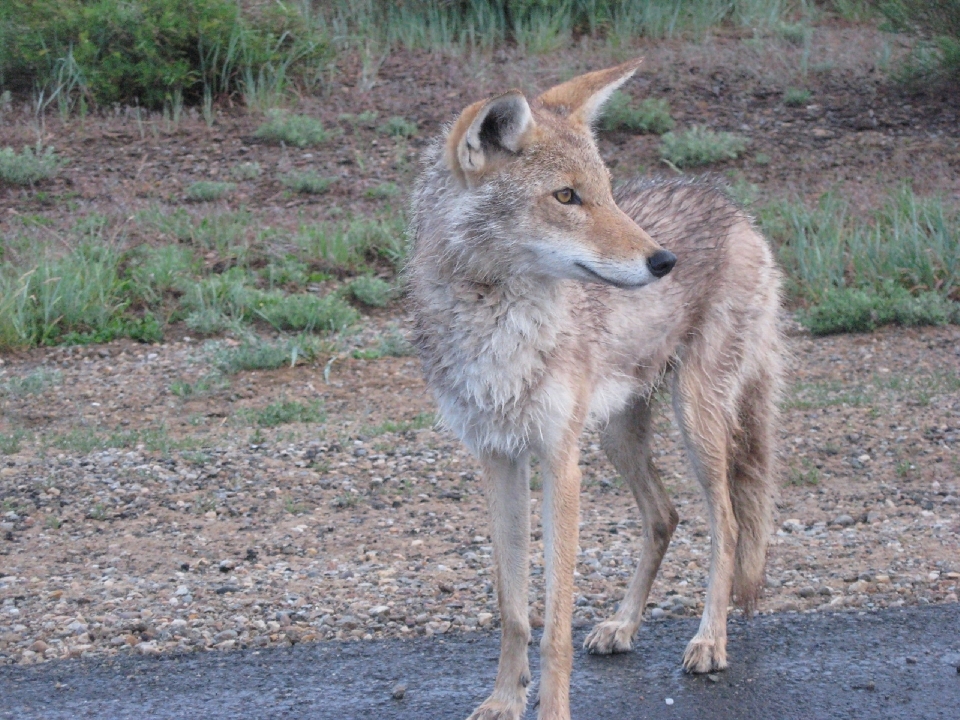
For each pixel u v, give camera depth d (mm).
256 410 14234
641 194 8797
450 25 29688
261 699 7344
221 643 8211
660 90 26109
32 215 20062
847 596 8797
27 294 17047
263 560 9875
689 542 10273
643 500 8438
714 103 25578
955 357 15477
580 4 29594
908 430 12859
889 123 24422
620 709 7223
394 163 23031
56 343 16641
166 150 23406
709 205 8945
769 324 9086
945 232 18406
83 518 10953
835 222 19406
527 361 6930
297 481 11852
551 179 6781
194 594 9070
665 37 29375
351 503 11281
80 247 18281
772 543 10039
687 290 8383
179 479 11906
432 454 12633
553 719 6785
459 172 6984
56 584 9305
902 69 26094
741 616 8602
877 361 15500
